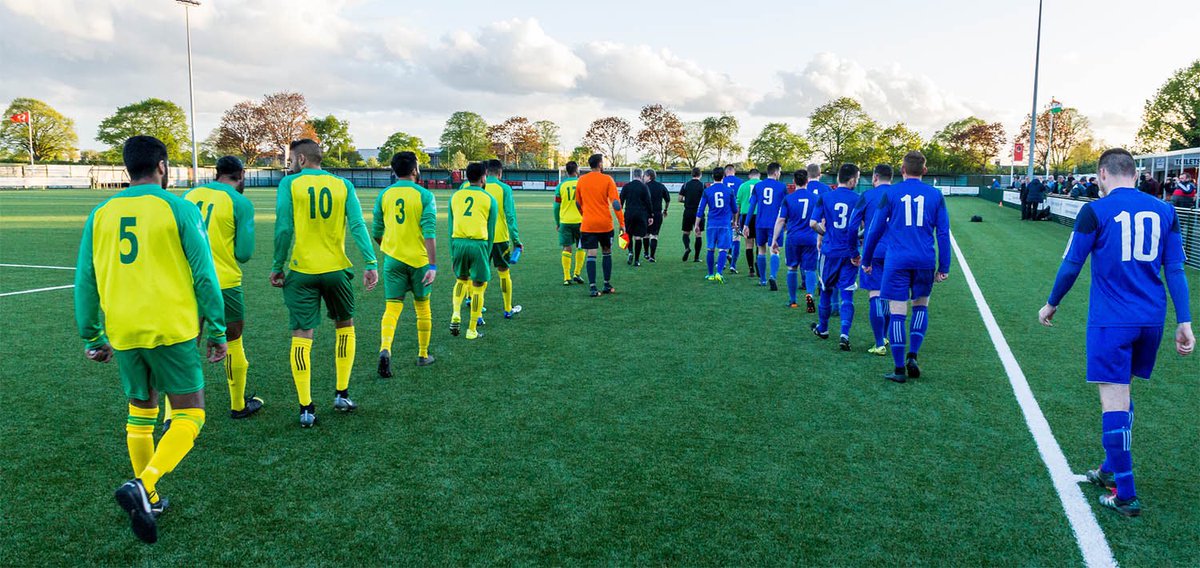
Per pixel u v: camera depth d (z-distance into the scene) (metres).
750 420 4.15
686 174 60.91
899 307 4.91
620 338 6.33
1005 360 5.55
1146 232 2.93
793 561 2.61
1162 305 2.99
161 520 2.91
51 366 5.23
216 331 2.87
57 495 3.14
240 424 4.06
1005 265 11.73
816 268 7.44
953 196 50.12
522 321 7.10
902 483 3.28
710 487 3.24
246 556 2.64
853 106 68.69
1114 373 3.00
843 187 5.89
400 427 4.03
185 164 81.62
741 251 14.28
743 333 6.55
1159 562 2.62
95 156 83.38
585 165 83.88
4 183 48.84
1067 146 75.88
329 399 4.55
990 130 80.44
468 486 3.24
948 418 4.18
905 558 2.63
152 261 2.71
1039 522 2.92
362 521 2.91
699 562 2.60
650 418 4.19
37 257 11.86
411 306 8.09
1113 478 3.21
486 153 90.19
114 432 3.93
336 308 4.18
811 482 3.29
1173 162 26.23
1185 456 3.61
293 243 3.99
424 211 4.99
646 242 12.87
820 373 5.18
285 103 80.69
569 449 3.70
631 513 2.98
